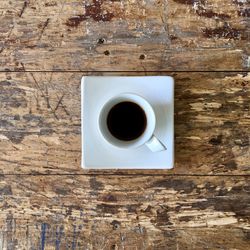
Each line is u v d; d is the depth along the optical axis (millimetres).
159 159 580
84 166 581
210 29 599
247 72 599
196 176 602
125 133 567
